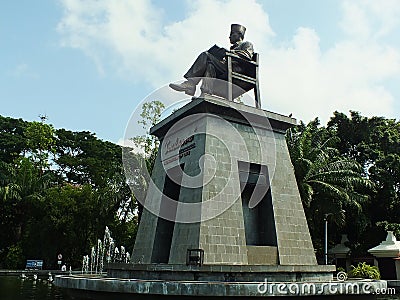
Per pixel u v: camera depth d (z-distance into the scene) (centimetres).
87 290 1183
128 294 1088
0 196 4009
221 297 1027
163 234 1559
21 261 3962
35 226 3922
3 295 1507
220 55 1673
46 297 1415
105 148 5794
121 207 3669
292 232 1502
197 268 1170
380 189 3155
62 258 3900
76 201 3912
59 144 5625
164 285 1043
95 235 3784
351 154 3566
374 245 2841
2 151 5097
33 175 4350
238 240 1352
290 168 1612
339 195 2722
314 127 3372
